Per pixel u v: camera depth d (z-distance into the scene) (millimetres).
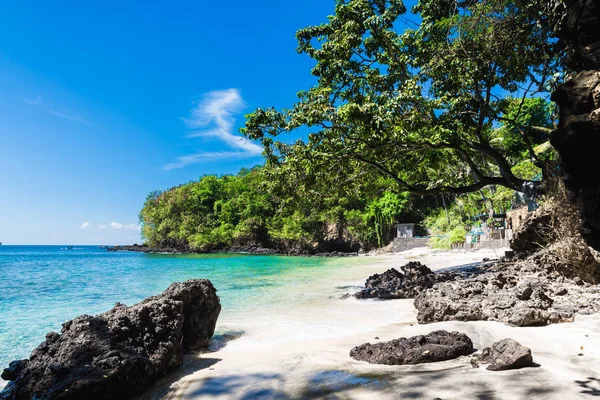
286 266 31141
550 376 4016
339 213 63125
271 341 7152
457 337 5430
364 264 29453
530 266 9656
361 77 17172
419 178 22750
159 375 5289
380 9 17781
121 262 46469
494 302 7324
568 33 3246
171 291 6750
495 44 12320
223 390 4496
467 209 44500
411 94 14539
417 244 48031
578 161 2791
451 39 14602
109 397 4395
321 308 10422
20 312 11281
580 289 8156
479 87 15352
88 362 4648
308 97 16891
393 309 9836
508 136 34875
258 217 74375
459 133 15781
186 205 85438
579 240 9258
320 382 4418
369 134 14992
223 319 9242
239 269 28188
